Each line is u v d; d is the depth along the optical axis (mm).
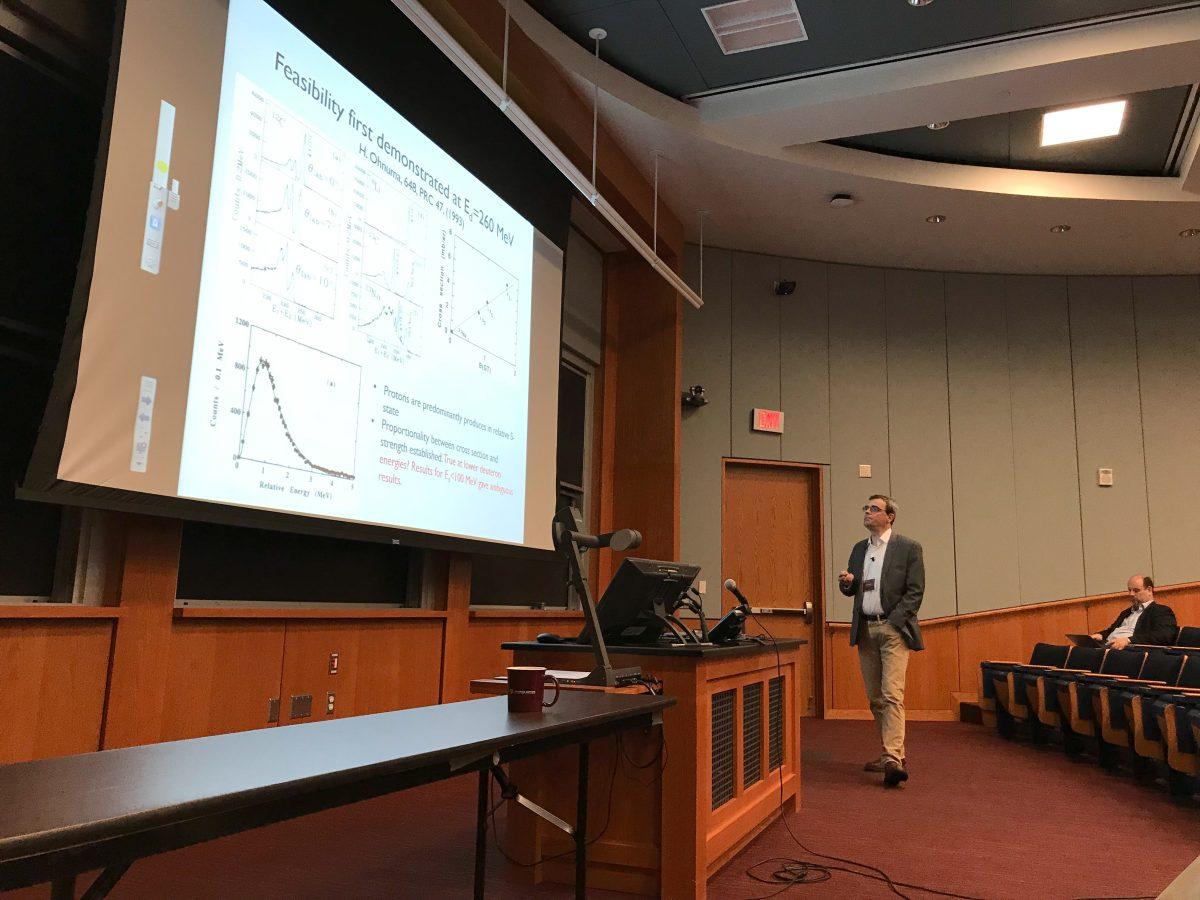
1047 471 7727
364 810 3473
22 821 796
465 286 4582
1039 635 7508
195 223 2980
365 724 1513
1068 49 4863
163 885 2457
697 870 2369
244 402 3160
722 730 2768
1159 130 5969
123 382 2689
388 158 4020
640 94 5465
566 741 1710
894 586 4352
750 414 7504
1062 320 7957
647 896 2447
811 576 7496
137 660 3000
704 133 5734
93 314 2594
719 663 2695
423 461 4172
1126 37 4770
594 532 6734
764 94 5570
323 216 3602
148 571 3064
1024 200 6582
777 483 7602
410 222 4160
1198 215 6758
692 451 7332
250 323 3205
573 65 5059
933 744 5785
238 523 3088
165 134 2871
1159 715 3979
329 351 3598
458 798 3725
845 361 7770
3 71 2842
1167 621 6066
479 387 4672
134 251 2740
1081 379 7859
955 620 7473
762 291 7719
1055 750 5559
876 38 5004
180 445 2887
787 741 3488
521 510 5047
